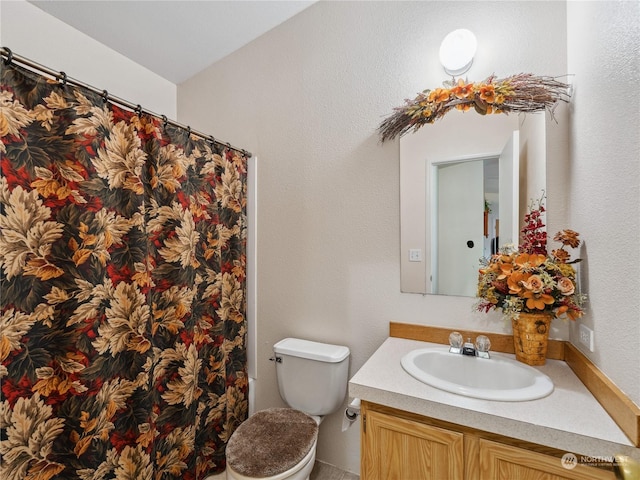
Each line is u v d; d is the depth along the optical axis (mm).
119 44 1810
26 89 959
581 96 1120
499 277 1184
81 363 1070
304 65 1811
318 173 1774
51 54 1545
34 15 1480
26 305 960
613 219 880
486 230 1402
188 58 2031
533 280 1113
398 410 1053
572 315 1088
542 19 1305
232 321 1849
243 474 1168
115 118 1205
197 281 1591
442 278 1486
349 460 1690
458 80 1361
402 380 1108
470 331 1416
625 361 812
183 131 1505
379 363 1254
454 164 1460
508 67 1358
